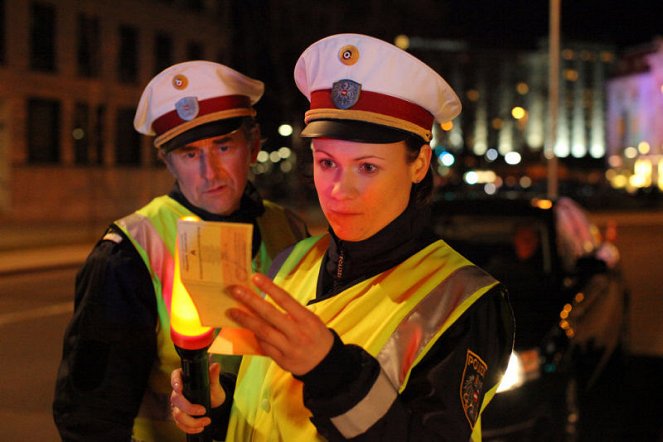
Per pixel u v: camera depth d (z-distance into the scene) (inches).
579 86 3164.4
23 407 210.1
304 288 62.8
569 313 175.8
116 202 990.4
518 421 152.2
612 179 2316.7
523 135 2632.9
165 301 77.1
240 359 77.2
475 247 204.4
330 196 54.7
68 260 549.6
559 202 228.4
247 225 42.3
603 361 212.5
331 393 44.8
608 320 219.5
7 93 855.7
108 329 74.4
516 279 190.9
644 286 442.0
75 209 939.3
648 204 1508.4
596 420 202.4
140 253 77.7
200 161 84.6
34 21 884.6
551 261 196.5
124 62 1002.1
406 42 1013.2
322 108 55.6
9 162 863.1
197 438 55.6
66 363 75.4
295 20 924.6
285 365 44.6
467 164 2142.0
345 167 54.2
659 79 2372.0
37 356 269.7
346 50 54.5
